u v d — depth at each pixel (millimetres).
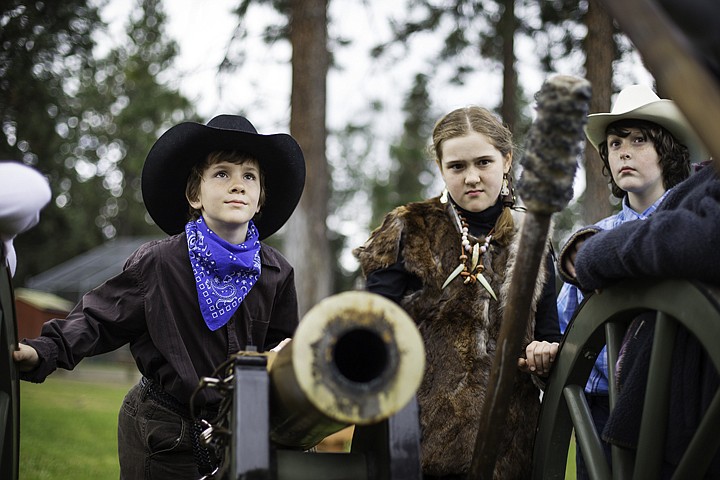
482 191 2477
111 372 20141
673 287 1757
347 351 1536
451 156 2482
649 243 1761
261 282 2570
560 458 2254
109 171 32094
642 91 2783
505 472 2352
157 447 2451
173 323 2438
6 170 1967
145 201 2715
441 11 11352
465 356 2381
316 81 10703
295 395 1514
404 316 1455
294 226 10672
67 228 29750
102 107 18922
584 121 1564
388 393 1428
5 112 8609
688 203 1809
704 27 1348
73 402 10117
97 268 24344
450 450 2328
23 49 8211
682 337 1840
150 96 13555
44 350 2242
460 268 2414
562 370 2225
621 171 2754
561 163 1562
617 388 2039
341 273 31641
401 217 2508
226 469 1748
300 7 10734
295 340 1414
